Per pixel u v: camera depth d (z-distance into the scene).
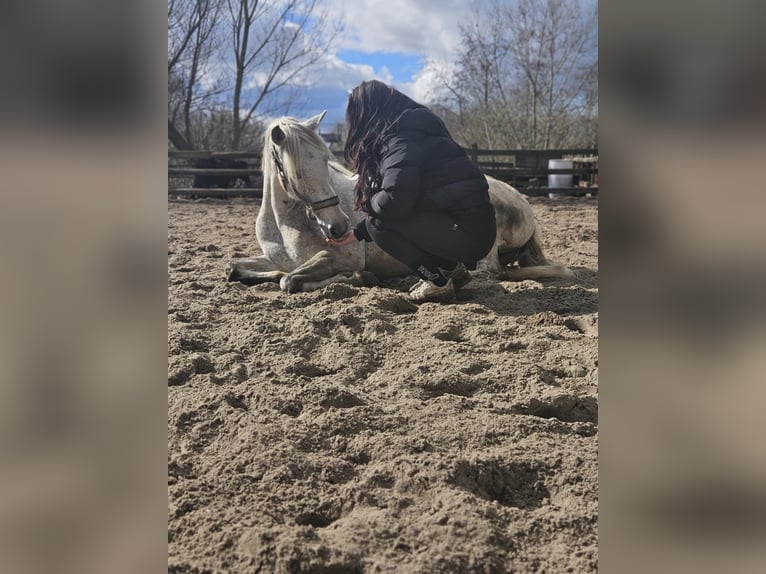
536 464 1.73
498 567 1.31
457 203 3.12
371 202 3.16
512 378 2.38
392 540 1.39
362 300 3.34
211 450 1.79
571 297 3.58
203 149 17.25
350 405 2.14
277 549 1.32
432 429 1.94
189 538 1.38
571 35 17.89
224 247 5.52
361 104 3.15
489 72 18.97
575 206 9.91
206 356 2.54
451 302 3.47
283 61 16.91
